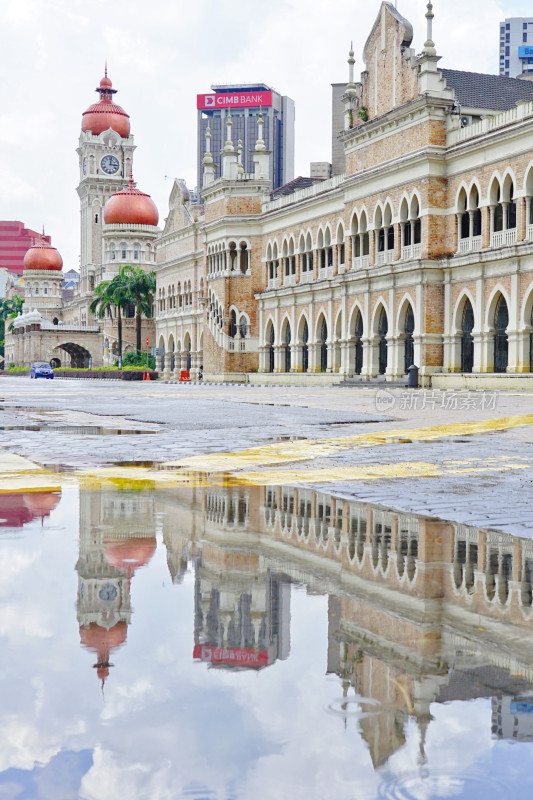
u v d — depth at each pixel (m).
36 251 175.12
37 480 10.27
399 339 54.50
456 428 18.98
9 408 27.97
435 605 4.66
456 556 6.09
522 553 6.22
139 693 3.18
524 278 45.25
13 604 4.55
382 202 56.22
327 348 64.81
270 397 37.66
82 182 155.75
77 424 20.33
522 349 45.56
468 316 50.59
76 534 6.79
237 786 2.45
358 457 13.09
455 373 49.31
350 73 60.03
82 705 3.05
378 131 56.31
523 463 12.30
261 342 75.38
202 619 4.26
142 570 5.47
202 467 11.76
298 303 69.06
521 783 2.49
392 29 54.97
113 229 131.25
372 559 5.94
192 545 6.38
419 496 9.07
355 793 2.43
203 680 3.31
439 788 2.45
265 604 4.61
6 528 7.05
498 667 3.53
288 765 2.59
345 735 2.80
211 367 79.44
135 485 9.88
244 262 77.19
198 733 2.81
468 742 2.75
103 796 2.40
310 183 81.25
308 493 9.28
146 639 3.89
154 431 18.14
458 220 50.97
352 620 4.29
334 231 64.12
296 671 3.44
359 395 39.62
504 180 46.84
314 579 5.27
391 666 3.53
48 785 2.46
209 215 80.88
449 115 51.12
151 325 130.38
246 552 6.14
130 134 158.62
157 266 102.50
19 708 3.01
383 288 55.78
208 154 82.19
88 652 3.69
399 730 2.85
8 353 186.38
